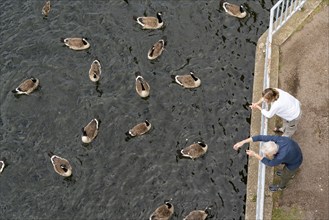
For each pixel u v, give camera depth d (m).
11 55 25.52
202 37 25.05
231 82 23.39
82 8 26.81
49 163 22.14
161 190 20.95
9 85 24.53
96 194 21.14
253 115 20.75
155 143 22.17
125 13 26.44
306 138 18.83
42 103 23.86
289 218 17.58
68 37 25.80
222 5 25.98
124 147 22.19
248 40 24.62
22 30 26.33
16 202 21.30
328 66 20.41
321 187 17.94
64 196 21.23
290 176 17.03
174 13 26.12
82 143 22.47
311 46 21.02
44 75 24.69
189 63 24.28
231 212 20.06
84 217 20.64
